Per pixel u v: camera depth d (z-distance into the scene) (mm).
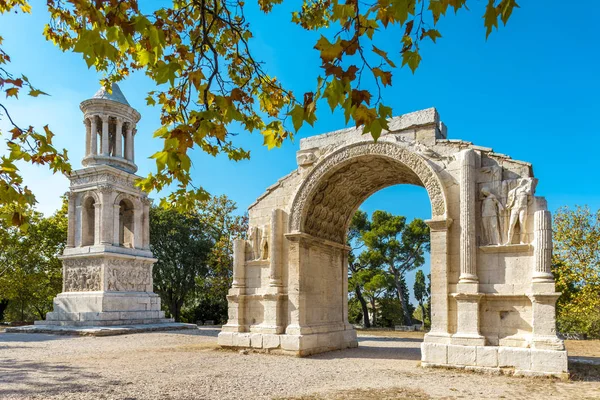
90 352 24734
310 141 26391
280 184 26609
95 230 40781
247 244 26953
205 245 59125
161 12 7844
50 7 9617
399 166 24047
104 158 43438
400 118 23438
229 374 17781
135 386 15211
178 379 16547
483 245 20297
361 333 45938
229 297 26250
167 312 64562
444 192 21141
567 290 45000
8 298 53062
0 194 7219
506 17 5379
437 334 20078
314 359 22391
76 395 13789
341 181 26266
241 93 7648
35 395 13758
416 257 62188
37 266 54281
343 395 14289
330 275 27766
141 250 43562
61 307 39781
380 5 6156
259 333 24672
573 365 20359
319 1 12938
